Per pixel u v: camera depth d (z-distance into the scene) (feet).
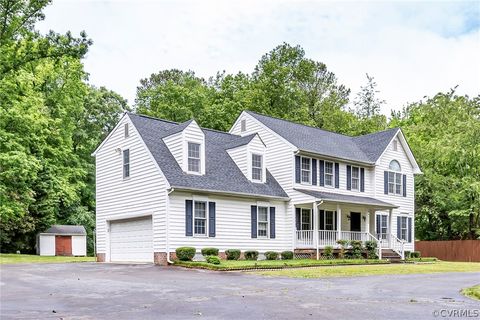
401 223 118.01
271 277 58.59
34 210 137.90
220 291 43.52
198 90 174.09
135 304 35.27
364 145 119.65
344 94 191.21
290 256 91.25
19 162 102.94
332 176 104.32
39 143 124.06
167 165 81.46
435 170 139.13
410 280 57.82
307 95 182.09
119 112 175.73
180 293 41.78
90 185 164.25
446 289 47.21
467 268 83.76
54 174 140.46
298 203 94.58
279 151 99.19
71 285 48.06
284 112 161.48
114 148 91.25
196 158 85.40
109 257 90.89
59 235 147.84
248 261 78.13
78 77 135.74
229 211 86.17
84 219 159.94
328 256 94.68
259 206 91.66
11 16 83.25
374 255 100.48
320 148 103.19
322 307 34.06
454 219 136.56
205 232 82.33
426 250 133.08
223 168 90.89
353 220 109.81
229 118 153.69
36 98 111.14
